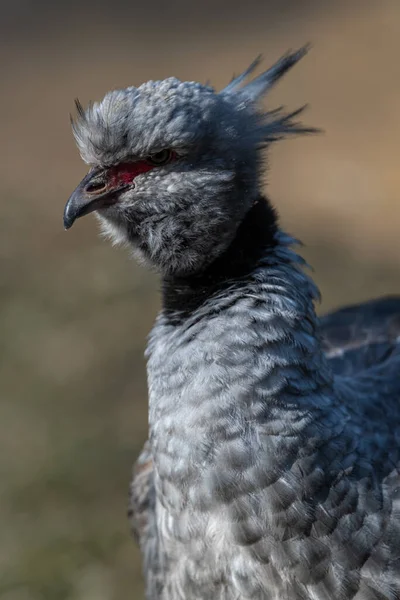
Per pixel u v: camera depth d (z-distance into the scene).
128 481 9.86
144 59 22.25
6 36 23.95
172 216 5.17
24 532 9.25
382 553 4.86
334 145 18.11
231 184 5.11
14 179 17.08
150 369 5.10
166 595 5.44
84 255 14.05
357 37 22.34
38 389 11.20
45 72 21.94
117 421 10.72
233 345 4.80
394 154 17.73
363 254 14.30
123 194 5.26
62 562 8.88
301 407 4.80
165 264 5.21
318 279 13.23
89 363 11.67
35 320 12.42
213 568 4.94
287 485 4.75
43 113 20.05
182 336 4.95
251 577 4.88
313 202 16.20
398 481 5.02
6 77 21.81
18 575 8.76
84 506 9.57
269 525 4.78
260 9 24.45
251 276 4.98
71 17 24.81
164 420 4.92
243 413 4.75
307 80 20.59
